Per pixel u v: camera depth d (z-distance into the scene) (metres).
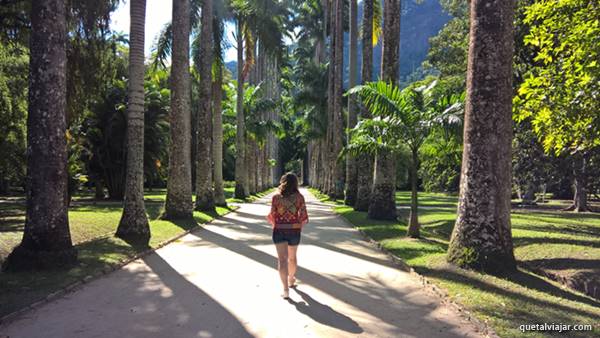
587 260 8.72
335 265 8.70
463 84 22.94
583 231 14.27
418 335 4.84
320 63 44.34
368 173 20.50
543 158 19.31
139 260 9.02
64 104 8.08
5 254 9.11
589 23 8.38
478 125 7.85
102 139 29.39
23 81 20.31
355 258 9.50
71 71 14.62
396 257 9.30
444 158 13.19
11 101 19.47
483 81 7.80
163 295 6.35
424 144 12.42
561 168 20.06
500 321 5.12
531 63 19.38
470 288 6.59
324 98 40.94
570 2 8.71
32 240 7.73
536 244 10.71
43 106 7.80
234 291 6.58
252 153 42.09
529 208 28.73
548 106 8.60
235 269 8.15
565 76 8.68
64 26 8.06
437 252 9.75
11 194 39.53
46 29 7.78
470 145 7.96
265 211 22.41
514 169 20.45
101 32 14.34
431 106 12.27
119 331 4.88
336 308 5.79
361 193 20.47
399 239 11.88
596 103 8.13
